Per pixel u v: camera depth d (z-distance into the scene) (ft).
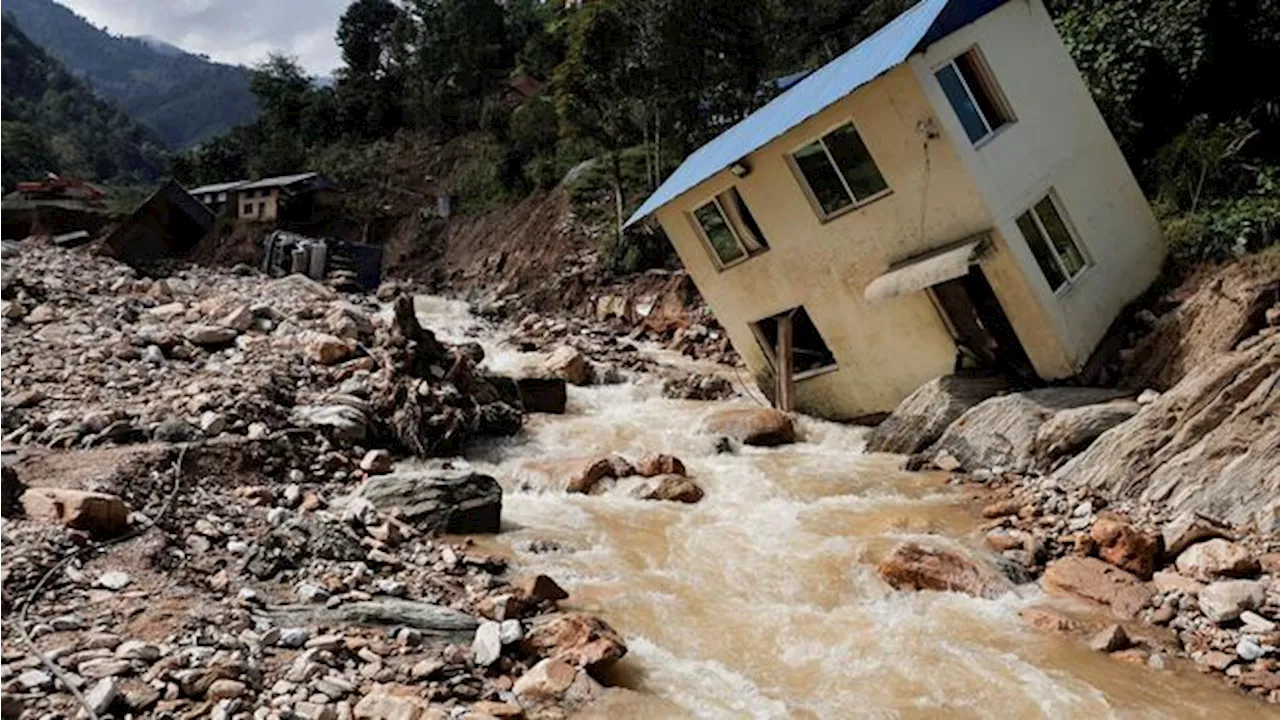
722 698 20.71
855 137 46.60
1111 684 21.95
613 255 99.30
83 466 29.25
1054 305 43.42
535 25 198.80
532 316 93.20
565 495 37.27
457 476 32.19
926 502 36.63
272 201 154.81
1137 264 48.78
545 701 19.04
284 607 22.16
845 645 23.94
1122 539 28.25
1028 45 46.88
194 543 25.36
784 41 121.60
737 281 56.95
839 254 49.70
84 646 18.37
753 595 27.45
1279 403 31.30
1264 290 38.78
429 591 24.89
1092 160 48.21
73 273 65.21
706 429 49.88
